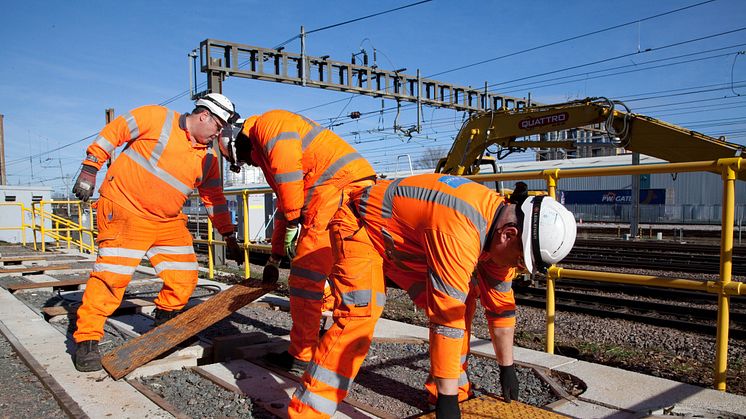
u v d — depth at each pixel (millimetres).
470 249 2434
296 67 15711
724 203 3428
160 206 4242
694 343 5695
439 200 2539
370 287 2814
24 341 4777
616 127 10898
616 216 37531
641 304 7848
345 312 2818
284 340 4703
